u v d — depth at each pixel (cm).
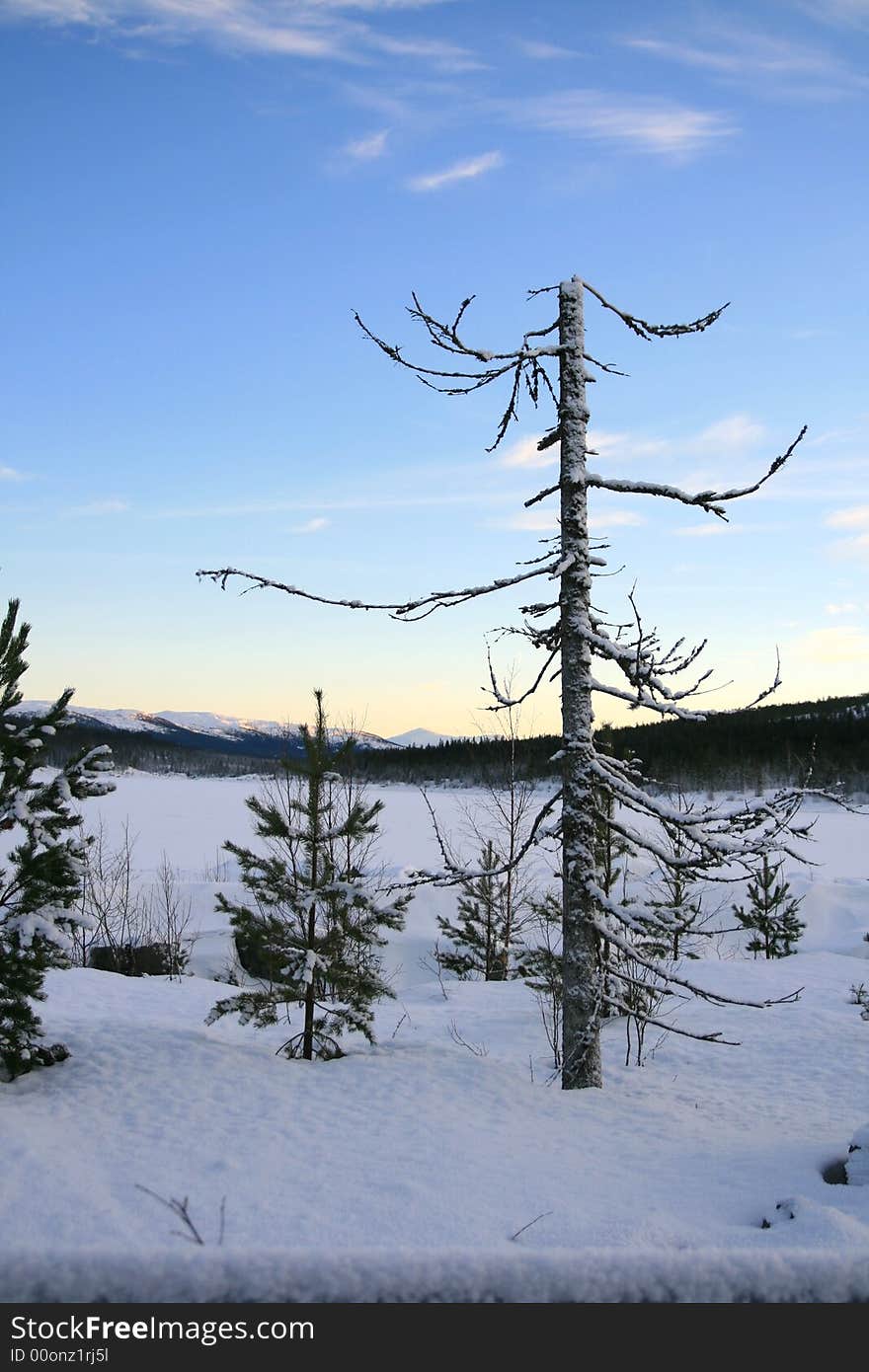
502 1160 669
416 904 2411
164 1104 765
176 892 2483
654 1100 938
